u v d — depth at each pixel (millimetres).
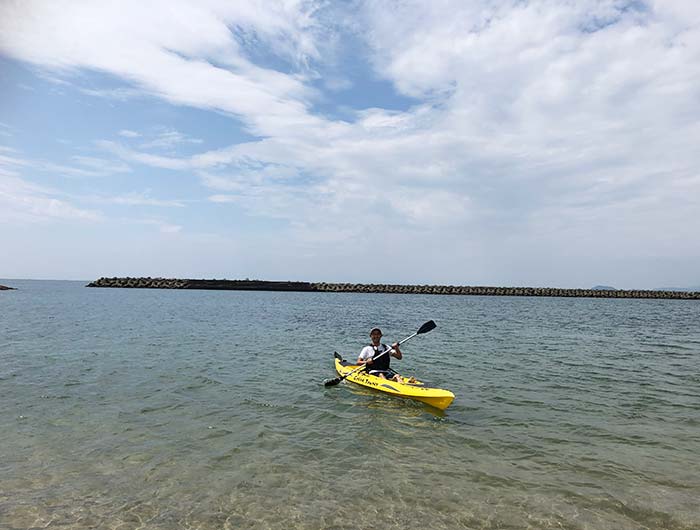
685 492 5191
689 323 27500
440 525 4461
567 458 6113
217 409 8039
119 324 21625
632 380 10836
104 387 9367
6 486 5004
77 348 14148
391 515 4621
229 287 81625
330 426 7293
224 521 4441
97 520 4391
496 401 8922
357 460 5938
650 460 6082
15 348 13930
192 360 12586
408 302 51938
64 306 34062
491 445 6555
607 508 4816
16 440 6340
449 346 16250
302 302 46594
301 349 15180
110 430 6840
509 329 22531
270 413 7895
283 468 5645
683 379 10984
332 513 4633
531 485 5312
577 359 13695
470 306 45188
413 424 7453
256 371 11344
